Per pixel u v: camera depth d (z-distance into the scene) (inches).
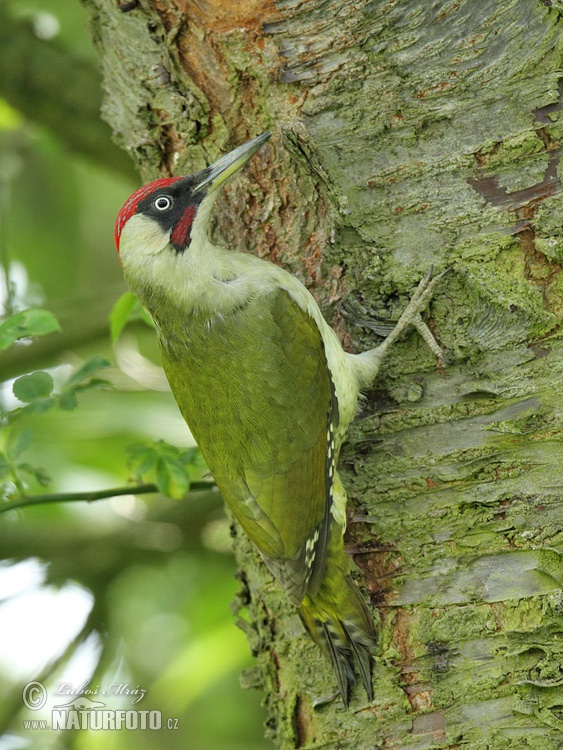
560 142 304.7
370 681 312.7
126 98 352.8
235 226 353.7
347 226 327.6
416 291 318.0
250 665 482.6
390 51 316.5
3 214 515.5
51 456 492.7
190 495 505.4
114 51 351.9
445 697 303.1
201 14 327.9
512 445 305.0
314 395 330.6
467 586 305.1
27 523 500.1
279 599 342.0
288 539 324.8
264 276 342.6
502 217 310.0
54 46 510.6
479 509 307.0
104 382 365.1
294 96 328.5
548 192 305.7
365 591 318.7
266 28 324.2
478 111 311.7
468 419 311.7
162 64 339.9
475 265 310.7
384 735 310.0
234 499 335.3
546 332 303.1
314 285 342.3
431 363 318.3
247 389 335.0
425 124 316.8
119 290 503.5
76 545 495.5
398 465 318.7
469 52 311.0
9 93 505.7
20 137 550.0
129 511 507.8
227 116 340.2
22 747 455.5
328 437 326.6
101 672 467.2
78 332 491.5
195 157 352.8
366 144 322.3
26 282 560.7
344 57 320.5
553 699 289.3
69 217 563.2
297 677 331.0
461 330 313.7
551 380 301.6
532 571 297.9
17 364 485.4
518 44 306.8
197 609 509.4
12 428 443.8
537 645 292.8
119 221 361.1
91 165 522.9
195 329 345.1
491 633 300.4
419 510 314.3
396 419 321.1
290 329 335.9
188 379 346.6
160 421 501.0
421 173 318.0
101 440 504.1
